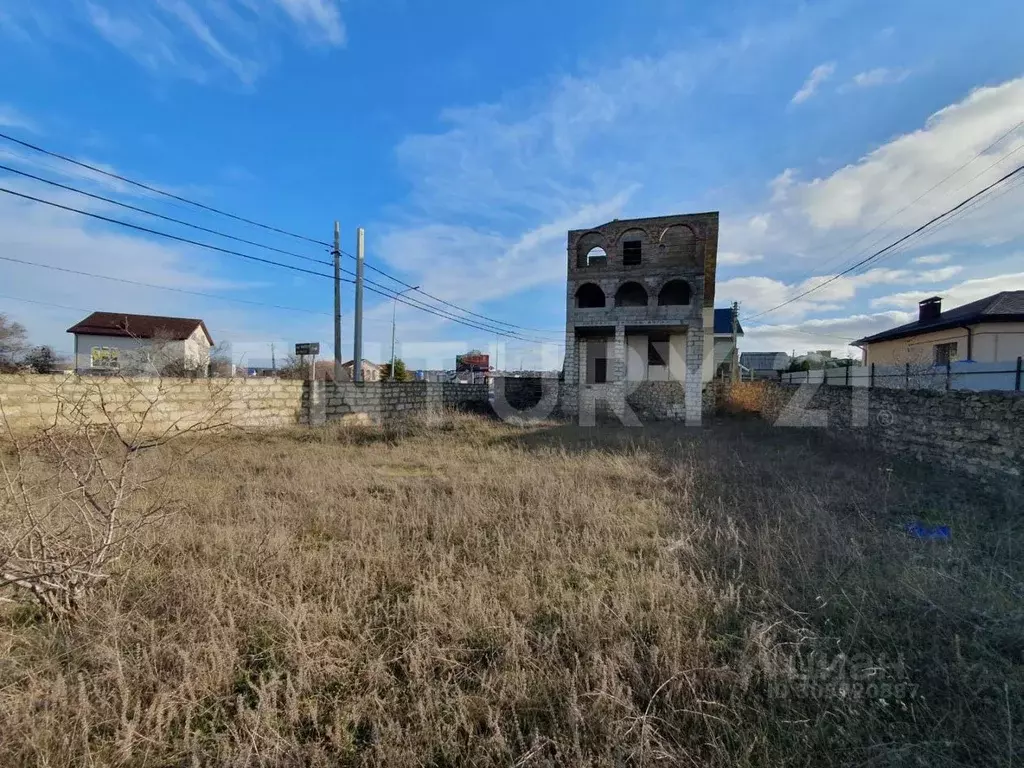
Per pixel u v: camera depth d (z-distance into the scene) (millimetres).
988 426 5824
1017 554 3354
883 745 1625
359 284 13539
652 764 1564
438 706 1823
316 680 1998
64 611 2346
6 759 1554
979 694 1892
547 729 1759
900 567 3016
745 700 1897
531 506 4449
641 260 17031
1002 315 13062
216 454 6535
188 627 2295
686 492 4938
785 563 3121
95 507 2646
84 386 6766
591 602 2520
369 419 12375
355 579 2852
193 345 28781
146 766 1602
